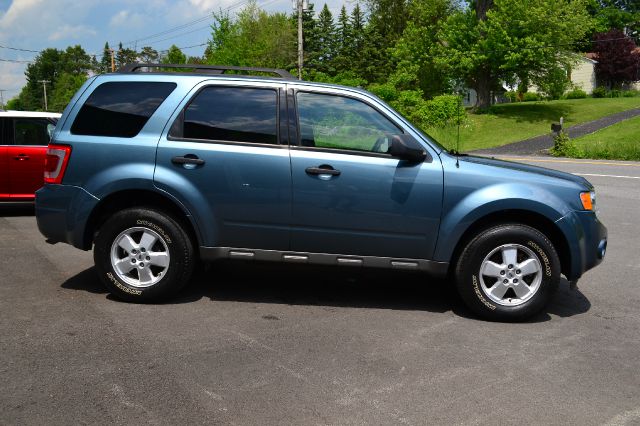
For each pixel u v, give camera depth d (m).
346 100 5.09
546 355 4.23
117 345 4.15
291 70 52.47
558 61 44.72
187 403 3.33
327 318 4.90
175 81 5.17
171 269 5.07
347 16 72.56
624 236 8.91
